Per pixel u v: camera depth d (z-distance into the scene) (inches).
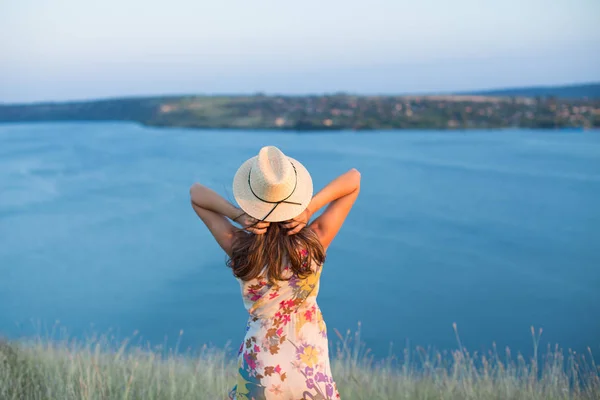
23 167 6136.8
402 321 1342.3
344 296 1635.1
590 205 3592.5
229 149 7829.7
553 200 3853.3
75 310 1425.9
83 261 2155.5
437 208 3531.0
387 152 7145.7
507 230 2824.8
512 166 5826.8
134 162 6392.7
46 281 1802.4
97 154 7436.0
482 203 3747.5
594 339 1107.3
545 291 1656.0
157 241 2568.9
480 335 1206.3
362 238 2635.3
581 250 2321.6
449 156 6707.7
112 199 4023.1
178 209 3531.0
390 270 1995.6
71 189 4544.8
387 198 3939.5
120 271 1972.2
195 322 1302.9
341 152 7076.8
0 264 2076.8
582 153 6953.7
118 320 1322.6
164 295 1608.0
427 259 2167.8
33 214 3422.7
